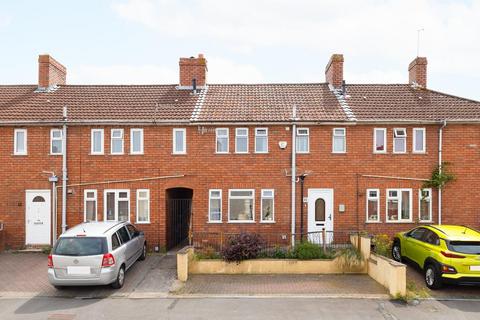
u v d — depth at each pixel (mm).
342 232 16375
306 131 17688
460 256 11656
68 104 18938
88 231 12320
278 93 20188
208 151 17703
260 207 17562
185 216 19188
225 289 12523
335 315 10453
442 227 13414
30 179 17719
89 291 12352
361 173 17562
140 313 10633
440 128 17562
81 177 17750
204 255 14625
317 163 17594
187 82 20703
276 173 17609
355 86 20812
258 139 17781
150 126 17766
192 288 12617
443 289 12391
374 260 13656
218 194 17688
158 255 16891
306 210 17531
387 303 11320
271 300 11586
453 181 17547
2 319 10250
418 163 17578
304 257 14312
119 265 12500
